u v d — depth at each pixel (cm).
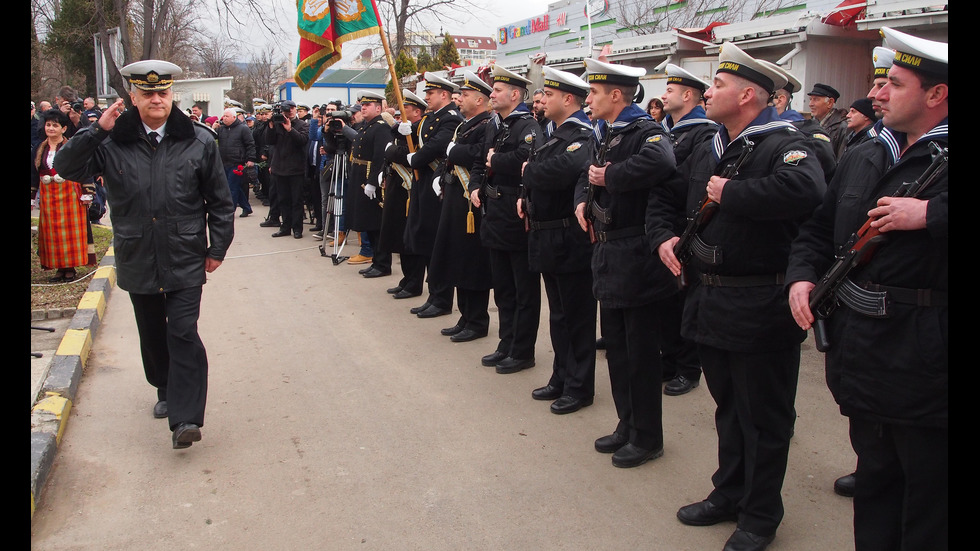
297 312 691
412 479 377
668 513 343
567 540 322
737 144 302
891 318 230
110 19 1548
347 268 882
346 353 575
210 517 344
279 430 437
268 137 1066
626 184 350
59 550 319
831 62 873
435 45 2377
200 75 3391
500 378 517
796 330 296
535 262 447
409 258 730
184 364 398
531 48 1998
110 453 408
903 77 228
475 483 372
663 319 489
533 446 412
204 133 410
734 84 298
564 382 474
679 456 399
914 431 232
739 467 324
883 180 238
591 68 381
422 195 661
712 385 323
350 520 340
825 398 472
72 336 574
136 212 393
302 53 747
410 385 506
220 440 424
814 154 285
